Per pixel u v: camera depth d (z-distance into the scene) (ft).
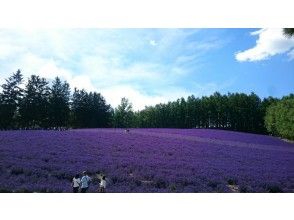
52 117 239.50
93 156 79.05
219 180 60.85
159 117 315.78
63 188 48.34
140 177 61.11
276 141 168.04
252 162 89.51
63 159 71.10
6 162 63.10
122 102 304.50
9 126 217.77
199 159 87.61
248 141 153.79
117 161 74.08
